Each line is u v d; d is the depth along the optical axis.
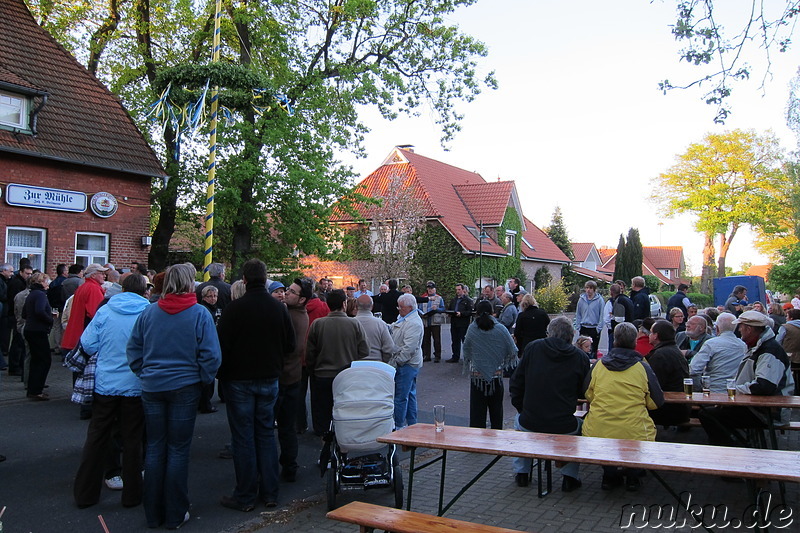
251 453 5.55
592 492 6.30
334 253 23.00
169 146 21.67
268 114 20.25
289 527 5.23
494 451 4.75
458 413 9.98
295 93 20.83
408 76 21.73
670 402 6.72
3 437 7.57
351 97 20.48
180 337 5.04
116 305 5.53
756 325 7.02
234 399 5.50
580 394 6.46
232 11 20.39
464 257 34.34
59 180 15.92
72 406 9.23
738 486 6.44
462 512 5.70
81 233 16.50
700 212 54.31
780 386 7.18
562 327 6.38
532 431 6.20
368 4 19.80
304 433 8.38
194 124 13.18
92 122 17.28
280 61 20.94
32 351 9.43
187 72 12.52
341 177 22.19
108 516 5.29
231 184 20.22
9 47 16.62
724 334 7.77
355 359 6.77
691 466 4.21
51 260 15.77
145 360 5.06
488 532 3.90
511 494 6.24
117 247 17.30
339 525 5.28
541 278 44.81
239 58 21.14
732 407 6.93
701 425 7.21
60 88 17.16
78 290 8.28
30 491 5.82
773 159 52.09
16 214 15.05
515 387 6.50
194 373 5.08
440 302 16.14
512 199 40.25
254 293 5.57
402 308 7.95
